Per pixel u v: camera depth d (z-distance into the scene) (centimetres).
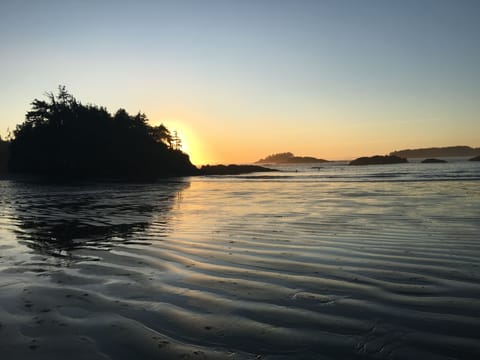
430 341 305
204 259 598
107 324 349
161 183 3834
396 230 830
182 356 289
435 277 479
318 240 737
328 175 4966
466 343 300
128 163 6869
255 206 1441
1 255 649
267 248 671
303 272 515
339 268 532
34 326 346
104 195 2167
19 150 6284
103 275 515
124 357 289
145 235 827
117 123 7469
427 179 3158
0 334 331
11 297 427
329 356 285
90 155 6506
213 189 2705
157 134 8575
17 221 1098
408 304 386
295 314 366
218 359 284
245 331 330
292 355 288
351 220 1001
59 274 523
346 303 393
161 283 473
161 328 339
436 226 870
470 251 618
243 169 8794
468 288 433
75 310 385
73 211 1341
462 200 1450
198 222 1022
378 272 508
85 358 288
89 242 758
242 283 469
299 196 1878
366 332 323
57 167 6162
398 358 280
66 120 6606
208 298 415
